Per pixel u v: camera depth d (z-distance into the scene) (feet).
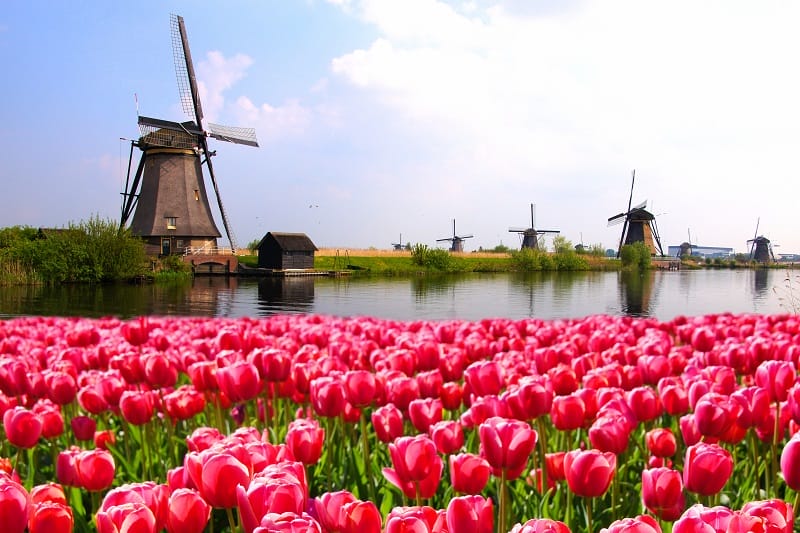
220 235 225.97
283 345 19.40
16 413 10.89
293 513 5.57
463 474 8.08
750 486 11.71
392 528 5.81
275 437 12.61
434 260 305.73
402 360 15.49
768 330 24.12
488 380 12.63
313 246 265.75
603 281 246.68
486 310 127.85
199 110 214.48
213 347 17.76
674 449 10.62
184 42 207.10
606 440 9.75
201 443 9.59
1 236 213.66
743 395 10.64
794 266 465.06
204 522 7.06
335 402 11.17
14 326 29.17
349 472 12.09
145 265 199.41
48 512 6.56
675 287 209.67
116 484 12.37
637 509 10.55
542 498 10.22
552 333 22.06
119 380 13.60
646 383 14.74
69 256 183.32
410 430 13.91
